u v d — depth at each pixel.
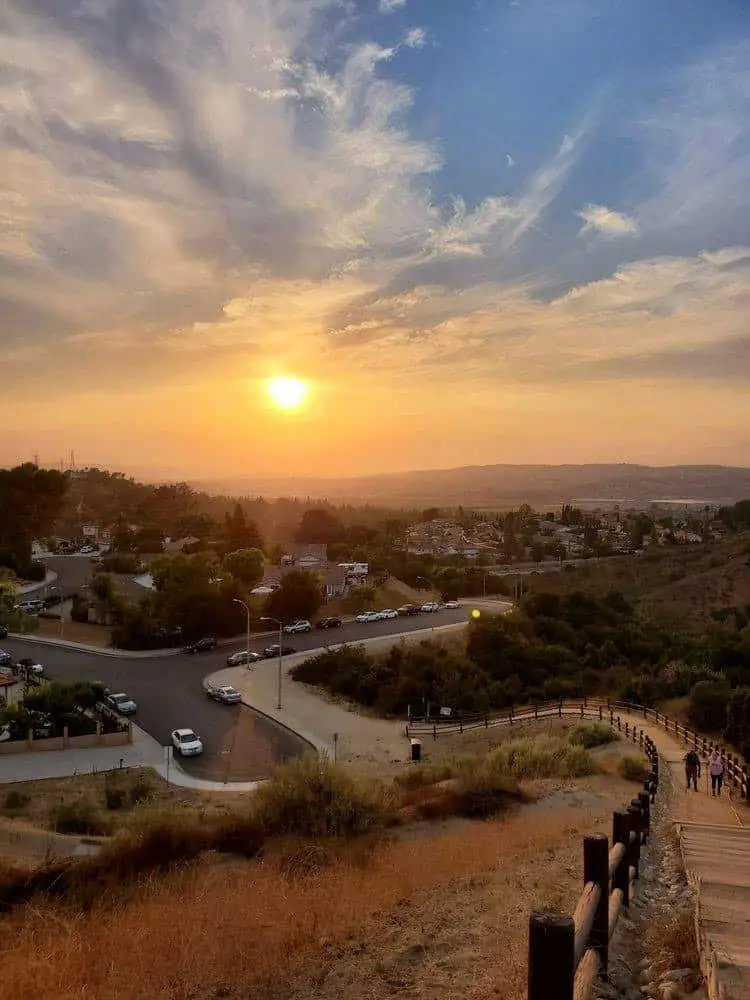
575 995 5.27
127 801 28.69
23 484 93.00
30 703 41.53
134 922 9.43
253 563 89.81
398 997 6.57
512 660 56.62
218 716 45.97
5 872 12.74
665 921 7.93
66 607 80.44
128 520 165.88
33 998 7.12
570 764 24.97
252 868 13.30
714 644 59.66
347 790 16.80
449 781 21.58
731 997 5.17
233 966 7.59
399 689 50.66
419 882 10.95
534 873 10.96
